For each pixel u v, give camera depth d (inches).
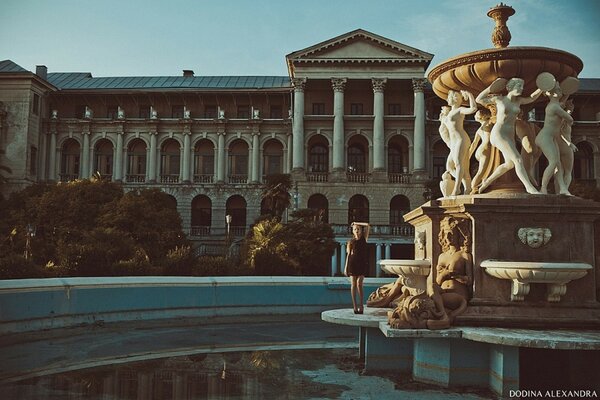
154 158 2832.2
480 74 358.3
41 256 1392.7
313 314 591.2
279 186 2103.8
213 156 2901.1
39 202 1911.9
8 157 2677.2
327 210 2623.0
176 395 242.8
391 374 293.3
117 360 327.6
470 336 264.2
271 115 2940.5
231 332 461.1
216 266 907.4
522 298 300.8
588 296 307.0
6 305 412.2
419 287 350.0
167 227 1865.2
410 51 2632.9
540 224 314.7
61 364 313.7
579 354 278.8
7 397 236.5
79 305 473.7
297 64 2684.5
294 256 1464.1
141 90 2851.9
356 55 2655.0
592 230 315.6
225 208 2787.9
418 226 381.4
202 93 2866.6
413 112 2770.7
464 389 264.8
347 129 2704.2
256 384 265.7
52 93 2881.4
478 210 312.0
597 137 2736.2
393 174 2593.5
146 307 522.9
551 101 342.0
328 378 281.3
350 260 346.3
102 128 2854.3
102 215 1847.9
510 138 341.7
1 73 2691.9
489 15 395.5
